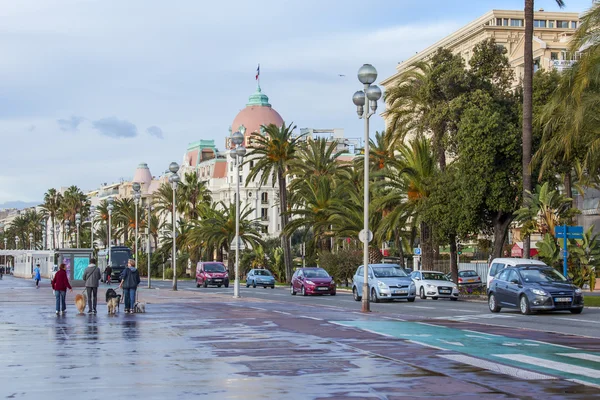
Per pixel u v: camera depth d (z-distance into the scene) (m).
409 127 54.31
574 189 63.75
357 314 27.94
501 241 48.06
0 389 11.20
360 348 16.11
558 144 38.41
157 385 11.42
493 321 24.86
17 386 11.48
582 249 40.53
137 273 29.17
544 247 40.09
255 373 12.54
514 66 89.31
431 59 52.66
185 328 21.72
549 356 14.77
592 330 21.31
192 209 117.44
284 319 25.17
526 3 41.22
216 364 13.73
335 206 64.75
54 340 18.53
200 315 27.45
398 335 19.16
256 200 156.75
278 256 93.31
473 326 22.20
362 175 71.31
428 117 50.41
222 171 168.12
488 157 45.06
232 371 12.82
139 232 141.25
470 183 46.12
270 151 74.19
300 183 73.81
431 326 22.09
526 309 28.42
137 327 22.25
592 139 36.81
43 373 12.84
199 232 92.62
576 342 17.52
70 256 65.31
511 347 16.36
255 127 157.00
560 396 10.27
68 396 10.56
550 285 28.55
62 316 27.45
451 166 50.50
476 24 99.31
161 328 21.81
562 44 88.50
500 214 47.47
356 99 31.33
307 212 70.25
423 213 50.09
